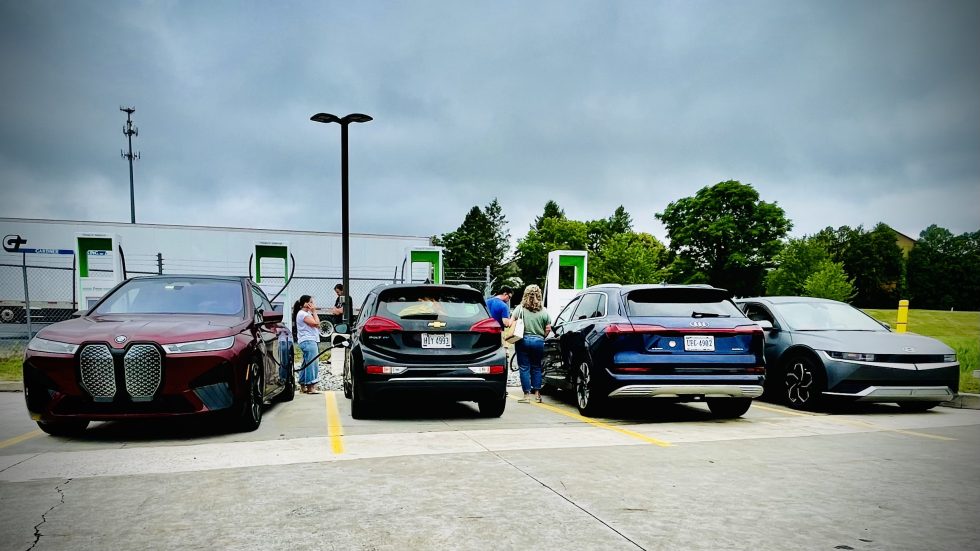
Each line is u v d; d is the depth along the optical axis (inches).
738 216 2151.8
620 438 235.0
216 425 263.0
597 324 291.7
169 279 292.0
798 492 157.9
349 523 132.6
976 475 176.6
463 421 280.7
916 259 3398.1
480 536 124.8
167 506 144.6
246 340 249.8
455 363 276.1
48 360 220.4
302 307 397.4
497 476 173.0
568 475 174.4
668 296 293.6
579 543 121.2
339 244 952.9
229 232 917.2
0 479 169.8
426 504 146.3
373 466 184.9
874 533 127.5
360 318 314.7
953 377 305.1
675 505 146.3
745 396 273.9
